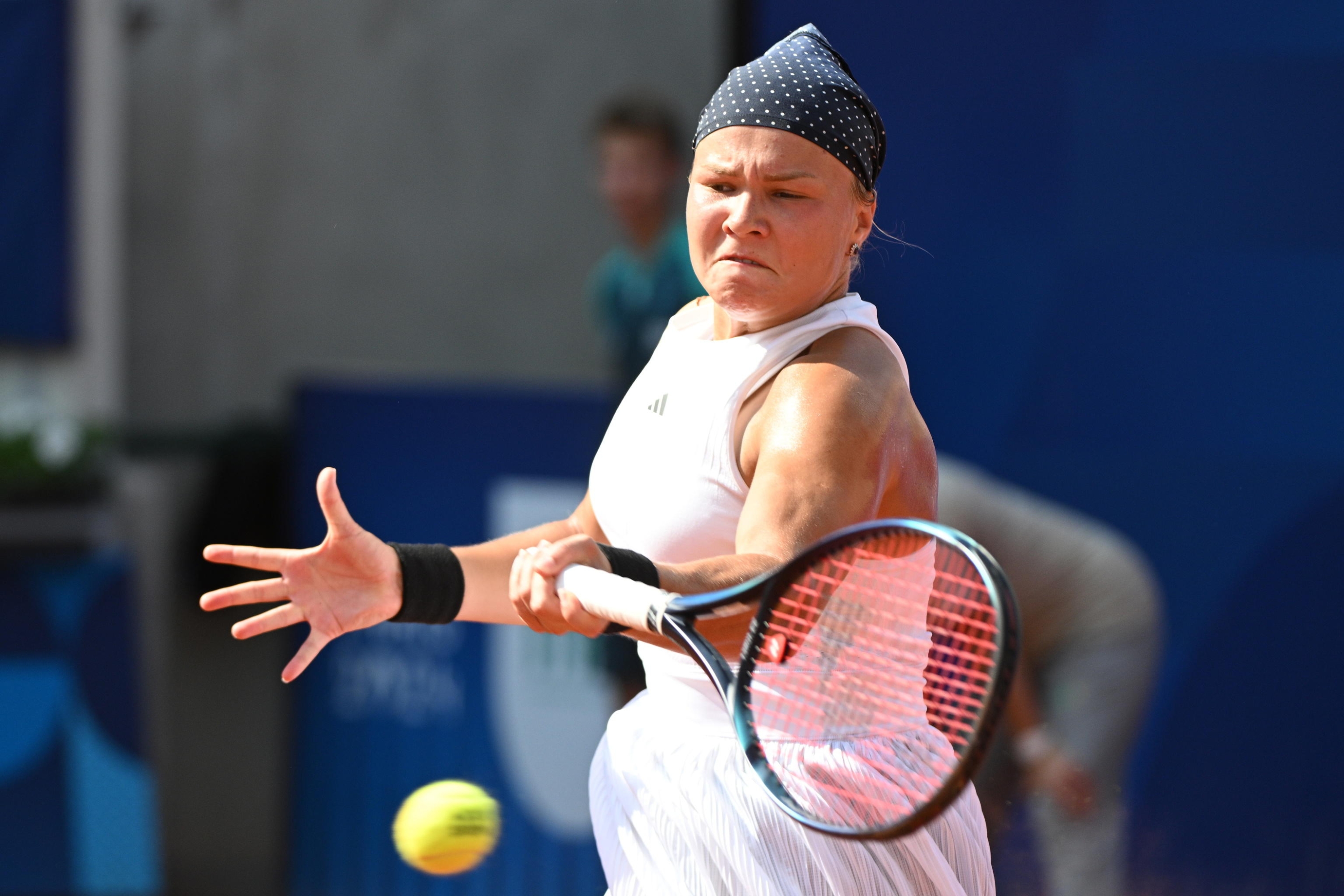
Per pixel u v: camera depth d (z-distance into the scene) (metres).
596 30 22.88
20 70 21.80
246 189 27.41
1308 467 15.91
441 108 24.78
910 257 17.00
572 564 5.86
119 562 19.28
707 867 6.40
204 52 28.34
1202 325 16.23
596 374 23.08
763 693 6.55
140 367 28.22
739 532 6.15
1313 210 15.83
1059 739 15.83
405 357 25.16
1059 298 16.61
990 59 16.70
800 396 6.26
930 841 6.44
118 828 19.03
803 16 17.30
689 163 19.70
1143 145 16.31
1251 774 16.00
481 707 18.19
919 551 6.67
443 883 18.23
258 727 21.05
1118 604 16.06
